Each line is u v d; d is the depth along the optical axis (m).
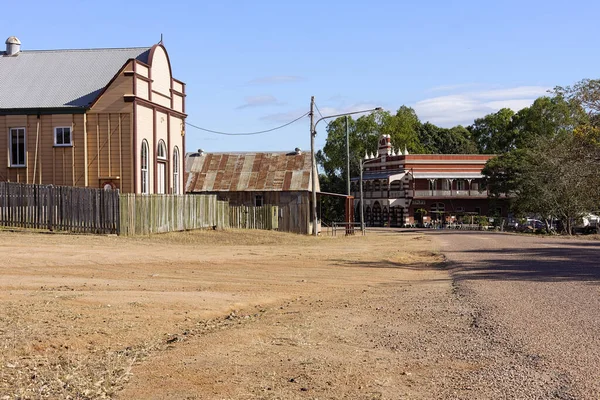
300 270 18.91
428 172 78.75
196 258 20.91
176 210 30.48
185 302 12.30
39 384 6.89
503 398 6.06
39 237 23.75
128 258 19.64
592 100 37.91
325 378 6.93
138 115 32.28
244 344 8.71
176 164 37.81
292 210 44.47
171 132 36.59
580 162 39.97
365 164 88.50
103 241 23.92
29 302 11.37
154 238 26.98
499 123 101.62
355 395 6.33
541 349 7.84
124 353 8.28
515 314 10.37
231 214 41.78
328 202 93.94
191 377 7.08
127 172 31.84
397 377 6.95
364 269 19.64
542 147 55.28
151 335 9.54
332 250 27.02
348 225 47.88
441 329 9.52
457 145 102.19
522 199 56.72
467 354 7.85
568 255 23.62
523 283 14.64
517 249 27.34
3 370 7.38
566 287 13.73
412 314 10.94
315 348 8.42
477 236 41.56
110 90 31.84
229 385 6.75
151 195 28.30
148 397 6.42
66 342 8.72
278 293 14.18
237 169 46.78
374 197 85.25
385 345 8.57
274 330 9.68
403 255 24.95
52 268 16.64
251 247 27.22
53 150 32.06
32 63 35.78
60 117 32.00
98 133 31.97
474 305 11.55
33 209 26.47
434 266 20.97
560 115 83.19
